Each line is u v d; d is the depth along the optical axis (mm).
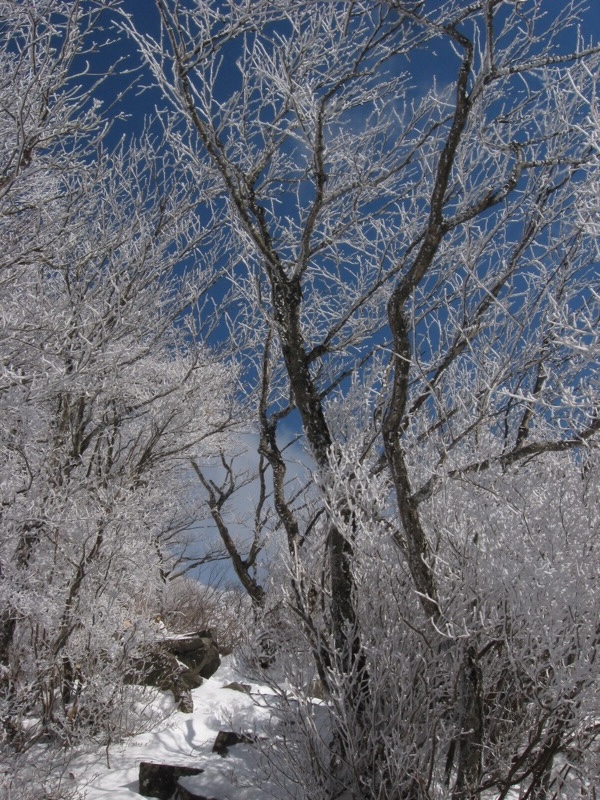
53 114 4965
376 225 5461
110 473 7316
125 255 6637
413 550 3941
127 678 6684
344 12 4469
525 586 3625
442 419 4699
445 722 4066
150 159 6715
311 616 4766
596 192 3168
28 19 4523
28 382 5066
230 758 5250
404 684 4059
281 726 4660
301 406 4953
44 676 5461
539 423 4324
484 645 4031
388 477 5031
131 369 6891
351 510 4469
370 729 4152
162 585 8031
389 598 4535
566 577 3576
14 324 4844
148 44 4434
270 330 5789
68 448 6648
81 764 5301
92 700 5898
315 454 4859
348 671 4477
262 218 4961
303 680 4672
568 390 3197
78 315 5809
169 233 6902
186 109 4656
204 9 4254
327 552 5016
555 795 3672
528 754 3703
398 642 4324
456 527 4297
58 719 5625
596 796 3613
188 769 4910
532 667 3617
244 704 6551
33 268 5832
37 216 5555
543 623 3602
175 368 8609
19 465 5523
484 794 4066
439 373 4527
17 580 5223
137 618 6652
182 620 9414
